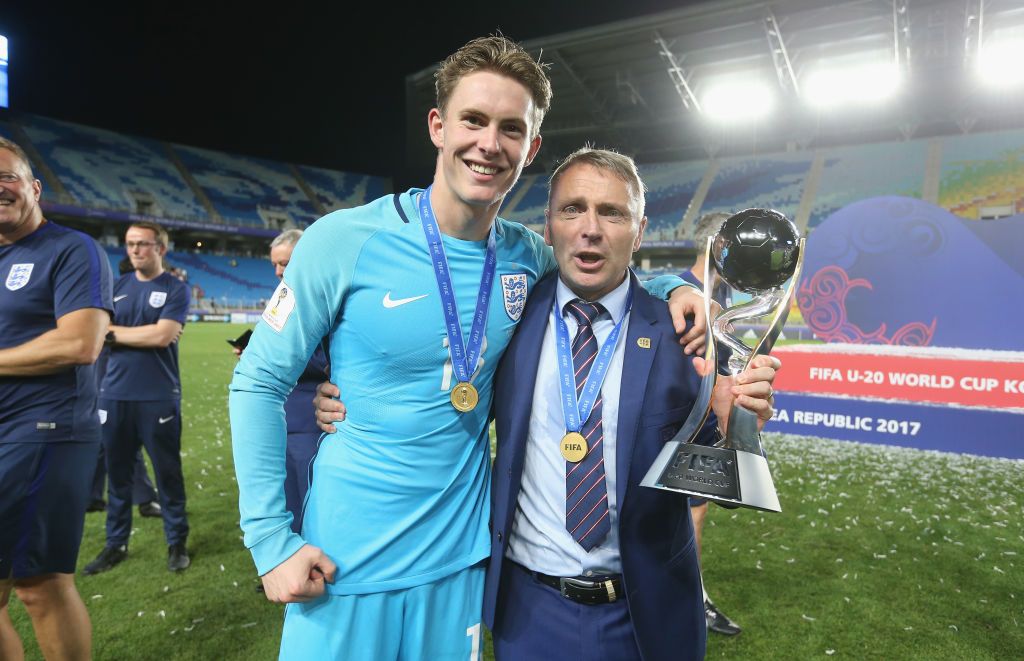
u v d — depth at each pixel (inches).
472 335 55.2
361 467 54.0
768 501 41.9
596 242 52.1
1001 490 177.3
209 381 401.4
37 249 76.5
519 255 59.9
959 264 209.8
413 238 52.8
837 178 919.0
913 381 205.6
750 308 54.1
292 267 51.4
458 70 49.1
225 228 1187.9
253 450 50.3
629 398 53.0
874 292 223.1
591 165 53.2
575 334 56.9
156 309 130.6
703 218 103.7
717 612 105.7
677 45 733.3
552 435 55.5
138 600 115.6
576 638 53.6
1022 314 201.8
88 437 80.4
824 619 108.7
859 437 214.5
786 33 681.6
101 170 1119.6
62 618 78.8
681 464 46.4
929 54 687.7
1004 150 829.8
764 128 933.2
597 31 710.5
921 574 126.6
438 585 55.9
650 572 52.8
